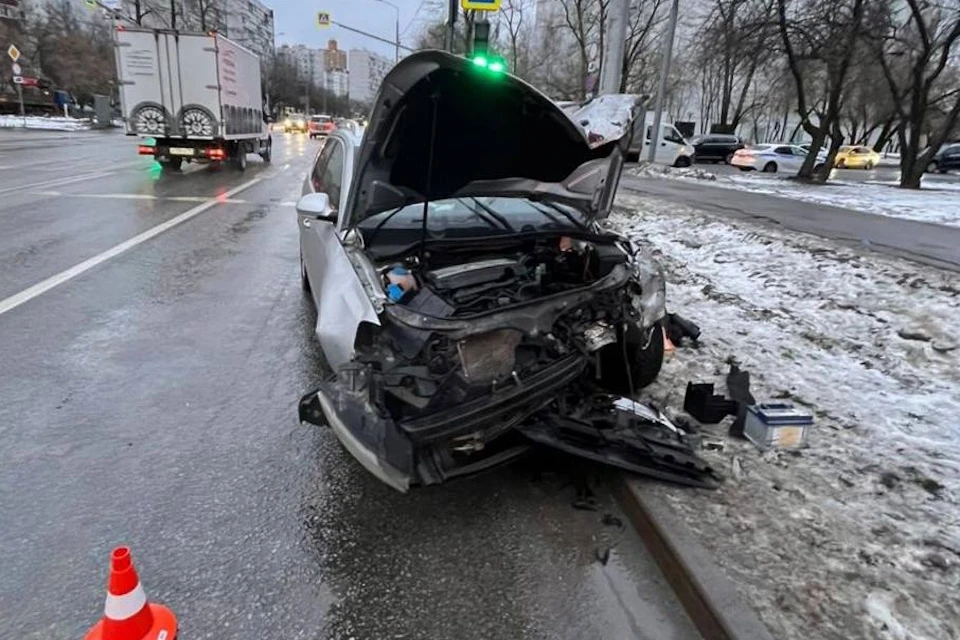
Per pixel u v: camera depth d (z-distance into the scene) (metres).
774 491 2.89
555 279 3.50
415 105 2.94
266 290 6.19
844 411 3.68
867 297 5.72
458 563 2.57
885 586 2.30
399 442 2.48
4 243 7.46
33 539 2.58
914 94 19.39
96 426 3.50
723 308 5.70
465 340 2.68
